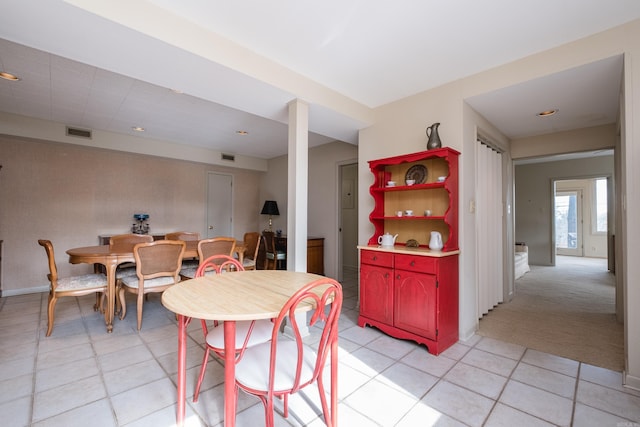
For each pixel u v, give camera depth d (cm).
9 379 195
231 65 212
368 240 334
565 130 363
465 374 205
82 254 288
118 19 162
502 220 380
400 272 261
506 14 186
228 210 634
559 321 312
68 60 253
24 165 416
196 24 194
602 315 331
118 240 352
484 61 242
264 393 119
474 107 288
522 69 237
